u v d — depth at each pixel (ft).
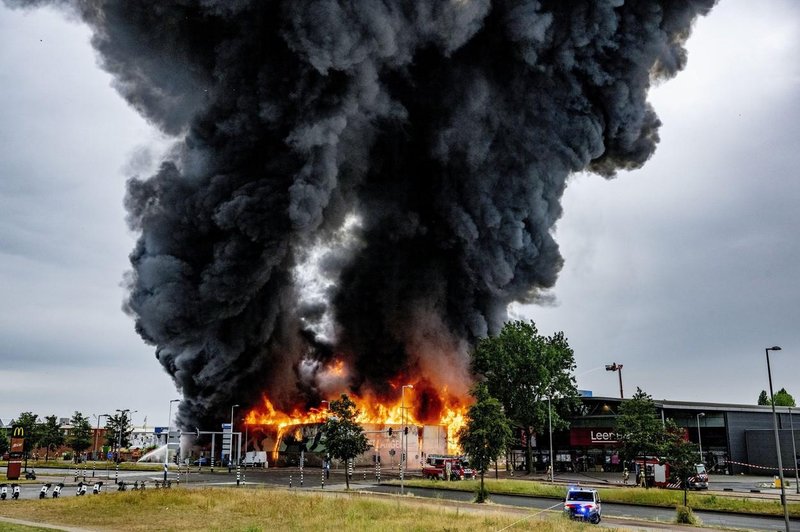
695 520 131.75
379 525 114.11
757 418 323.37
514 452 324.19
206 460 322.34
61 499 152.56
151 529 110.32
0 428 369.91
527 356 273.33
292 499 153.58
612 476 273.33
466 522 118.83
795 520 141.38
